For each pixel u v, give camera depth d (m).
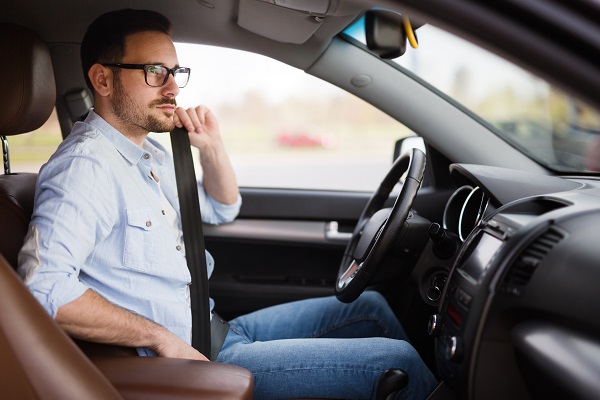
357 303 1.97
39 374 1.03
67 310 1.32
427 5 0.77
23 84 1.61
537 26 0.74
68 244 1.37
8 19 1.95
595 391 1.03
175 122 1.95
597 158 2.10
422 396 1.58
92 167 1.48
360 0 0.83
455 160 2.19
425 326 2.10
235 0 1.81
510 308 1.20
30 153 1.85
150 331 1.45
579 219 1.20
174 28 2.06
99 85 1.65
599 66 0.73
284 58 2.12
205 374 1.25
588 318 1.10
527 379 1.21
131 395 1.18
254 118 20.33
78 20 1.98
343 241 2.44
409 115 2.16
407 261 1.85
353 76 2.12
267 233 2.42
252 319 1.97
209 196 2.23
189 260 1.82
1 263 1.04
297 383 1.58
